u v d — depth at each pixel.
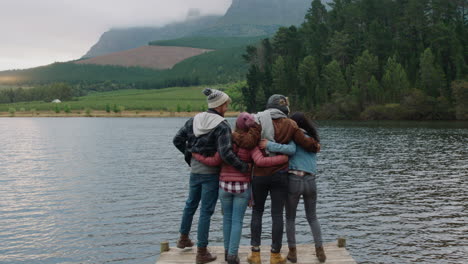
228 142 5.76
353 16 173.75
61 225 13.27
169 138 59.00
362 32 172.50
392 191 18.05
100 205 16.03
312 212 6.21
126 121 139.38
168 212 14.84
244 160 5.96
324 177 22.14
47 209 15.48
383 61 143.62
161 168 27.11
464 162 27.78
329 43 162.62
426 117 111.56
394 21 168.38
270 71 160.12
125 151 39.94
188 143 6.29
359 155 33.12
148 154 36.81
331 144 43.84
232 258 5.93
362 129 74.25
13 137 63.34
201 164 6.16
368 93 126.81
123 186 20.28
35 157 35.19
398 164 27.19
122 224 13.32
